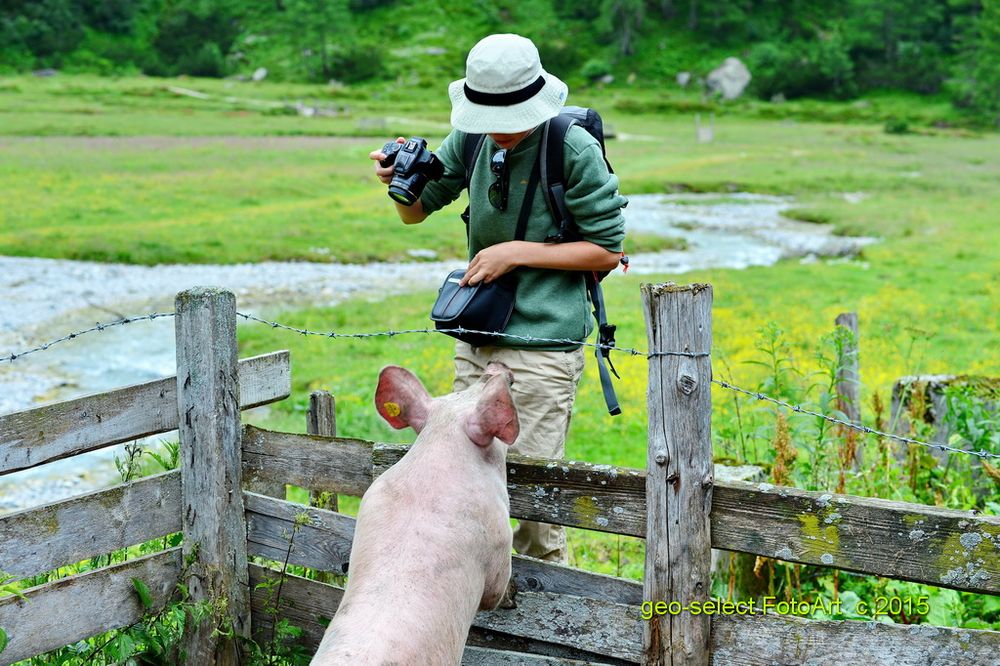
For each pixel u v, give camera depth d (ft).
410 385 12.70
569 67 338.34
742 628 11.49
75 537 13.10
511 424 11.74
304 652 14.16
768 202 108.58
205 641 13.99
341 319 52.06
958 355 43.19
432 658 10.39
